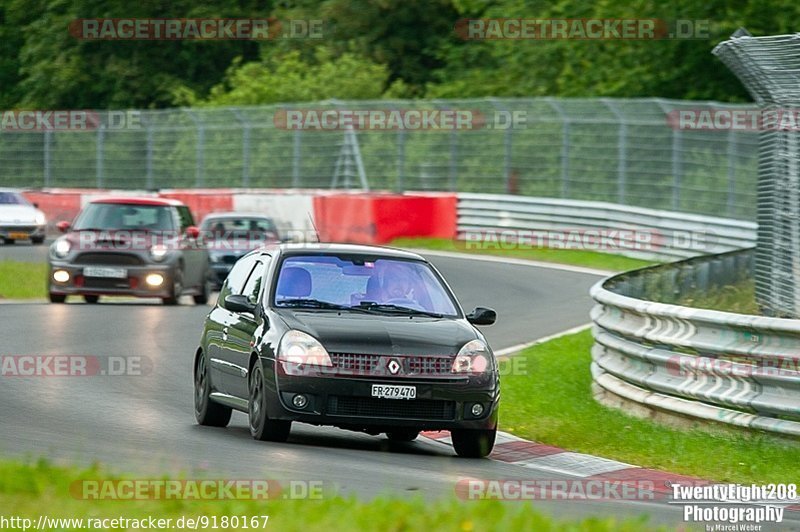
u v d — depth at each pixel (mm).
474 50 138625
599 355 42312
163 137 121250
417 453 31344
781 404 31781
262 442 30469
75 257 64625
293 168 114125
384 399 29766
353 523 18797
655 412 36688
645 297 47000
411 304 32562
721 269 52844
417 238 102688
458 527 18734
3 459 24312
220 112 118375
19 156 129125
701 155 86875
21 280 76625
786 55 39250
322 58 140000
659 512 23969
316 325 30500
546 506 23391
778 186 42031
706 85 110438
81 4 157125
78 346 49500
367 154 111188
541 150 99812
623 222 90375
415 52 149500
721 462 30281
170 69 158000
